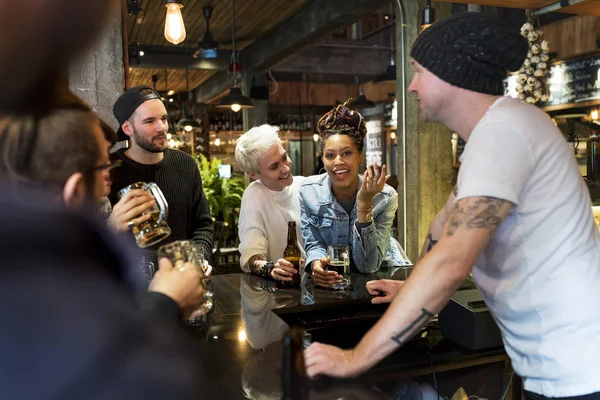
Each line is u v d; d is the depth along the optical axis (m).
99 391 0.46
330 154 1.93
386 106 9.94
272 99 11.05
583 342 1.05
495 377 1.50
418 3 4.20
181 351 0.55
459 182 1.10
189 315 0.87
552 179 1.08
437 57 1.11
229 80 9.40
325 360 1.05
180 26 3.62
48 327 0.46
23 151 0.57
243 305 1.67
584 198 1.12
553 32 5.69
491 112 1.11
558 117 5.61
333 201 2.04
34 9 0.47
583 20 5.28
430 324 1.61
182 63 8.47
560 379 1.07
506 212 1.04
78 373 0.46
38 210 0.52
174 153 2.26
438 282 1.04
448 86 1.12
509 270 1.13
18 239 0.49
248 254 2.15
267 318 1.53
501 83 1.14
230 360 1.23
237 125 11.48
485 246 1.05
